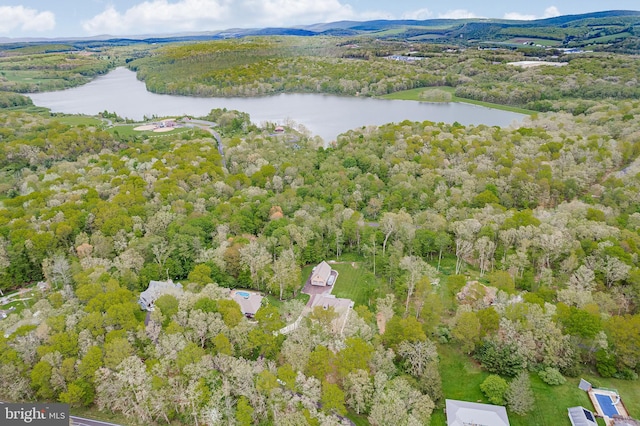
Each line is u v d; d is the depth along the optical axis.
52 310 110.94
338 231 154.50
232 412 85.94
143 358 100.81
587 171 190.62
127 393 88.12
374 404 85.75
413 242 148.38
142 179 198.25
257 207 173.38
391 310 112.19
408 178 199.25
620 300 116.12
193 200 180.12
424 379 92.50
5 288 138.50
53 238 146.38
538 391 92.94
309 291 136.00
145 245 141.88
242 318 106.81
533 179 185.00
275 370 93.12
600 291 119.06
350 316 108.69
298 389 87.88
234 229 157.88
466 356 105.56
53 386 90.19
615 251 125.44
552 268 136.88
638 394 91.38
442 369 102.25
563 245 133.62
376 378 89.00
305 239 148.12
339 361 92.81
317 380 87.69
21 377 90.69
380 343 102.88
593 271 122.88
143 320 116.88
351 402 88.88
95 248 142.75
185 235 145.62
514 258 132.50
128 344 95.81
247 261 135.25
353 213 164.50
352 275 144.62
